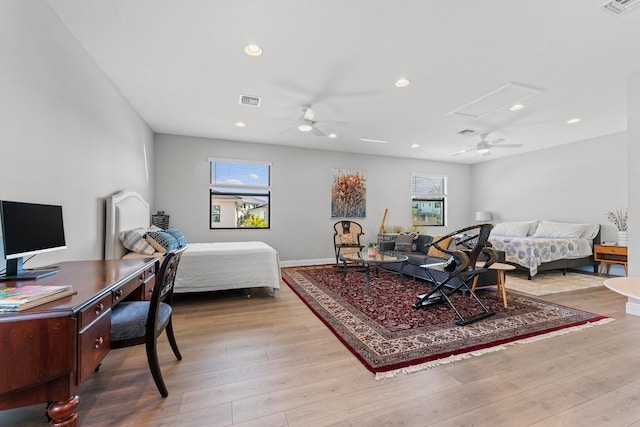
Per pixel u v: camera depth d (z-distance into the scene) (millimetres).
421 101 3525
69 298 1134
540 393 1638
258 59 2594
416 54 2500
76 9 1967
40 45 1852
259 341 2324
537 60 2594
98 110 2719
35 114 1814
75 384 1057
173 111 3912
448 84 3066
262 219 5773
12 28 1607
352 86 3123
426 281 4410
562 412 1479
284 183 5879
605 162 5172
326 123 4246
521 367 1919
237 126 4586
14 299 1001
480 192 7520
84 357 1089
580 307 3195
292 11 1974
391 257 4105
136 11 1980
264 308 3170
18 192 1674
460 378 1787
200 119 4250
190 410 1485
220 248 3725
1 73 1535
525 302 3357
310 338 2381
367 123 4391
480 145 4953
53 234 1721
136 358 2045
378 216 6738
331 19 2055
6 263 1496
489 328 2568
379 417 1438
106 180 2912
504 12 1971
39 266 1815
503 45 2361
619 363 1973
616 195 5035
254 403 1545
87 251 2521
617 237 5020
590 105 3654
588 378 1791
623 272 4965
